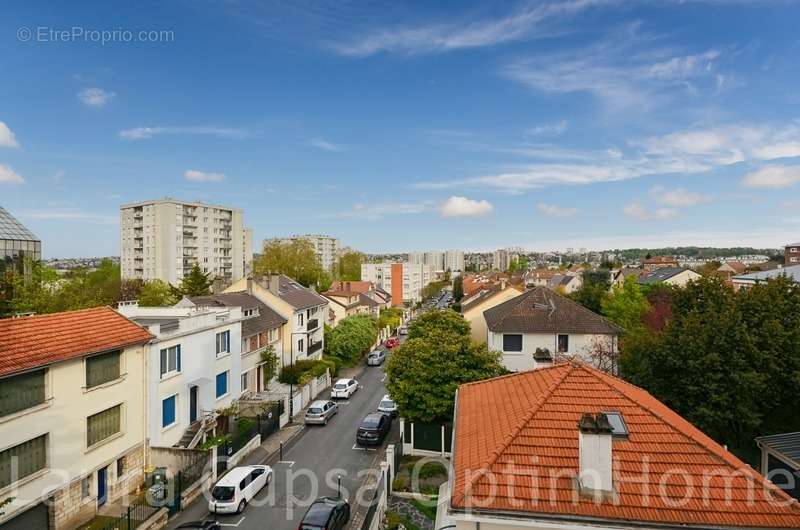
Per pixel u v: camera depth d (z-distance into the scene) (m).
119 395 22.09
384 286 151.12
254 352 38.00
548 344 33.62
